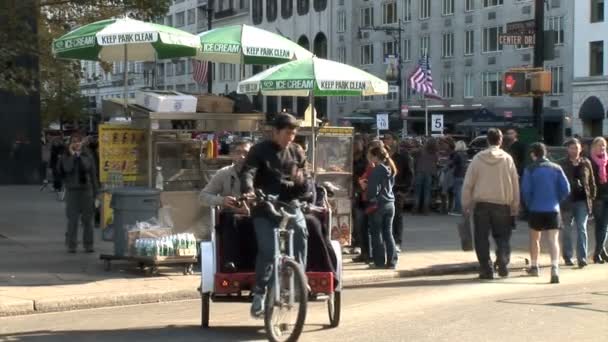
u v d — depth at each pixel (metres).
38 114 55.56
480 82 100.75
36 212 36.28
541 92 30.55
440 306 17.62
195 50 25.00
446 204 39.00
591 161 24.73
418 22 108.56
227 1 143.50
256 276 13.84
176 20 158.12
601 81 91.19
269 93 24.42
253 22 136.50
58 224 31.78
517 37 32.53
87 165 24.42
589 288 20.14
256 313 13.73
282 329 13.69
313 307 17.66
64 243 26.69
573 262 24.56
